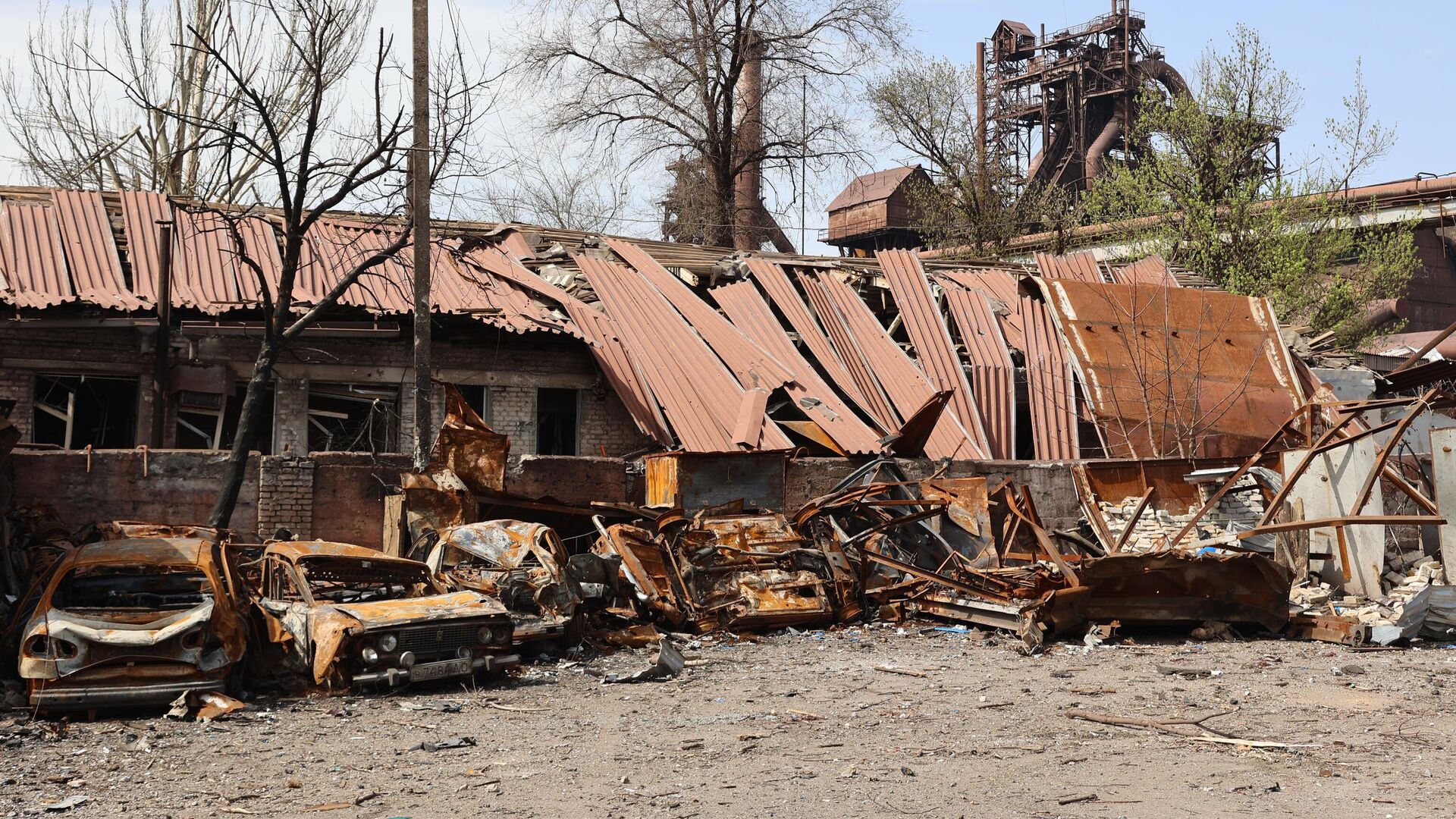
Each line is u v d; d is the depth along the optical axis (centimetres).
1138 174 4034
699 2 4169
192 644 953
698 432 2162
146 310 1964
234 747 827
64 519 1591
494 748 822
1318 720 915
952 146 4650
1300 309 3844
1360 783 710
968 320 2722
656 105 4219
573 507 1806
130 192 2305
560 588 1317
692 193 4403
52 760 783
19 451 1602
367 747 828
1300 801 666
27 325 1891
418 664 1055
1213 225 3803
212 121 1595
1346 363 3066
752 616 1508
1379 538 1744
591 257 2633
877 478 2073
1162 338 2670
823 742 834
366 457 1766
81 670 911
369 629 1033
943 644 1428
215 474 1684
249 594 1124
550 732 883
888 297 2819
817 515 1678
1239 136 3834
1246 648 1383
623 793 692
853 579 1622
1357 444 1792
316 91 1584
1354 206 4084
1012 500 1766
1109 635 1428
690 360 2348
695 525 1598
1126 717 930
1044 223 4706
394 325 2134
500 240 2581
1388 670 1191
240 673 1009
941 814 639
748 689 1084
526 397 2248
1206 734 857
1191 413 2522
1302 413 1938
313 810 658
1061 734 862
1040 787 700
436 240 2161
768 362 2373
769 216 4469
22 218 2109
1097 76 6850
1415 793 682
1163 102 3972
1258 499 2072
